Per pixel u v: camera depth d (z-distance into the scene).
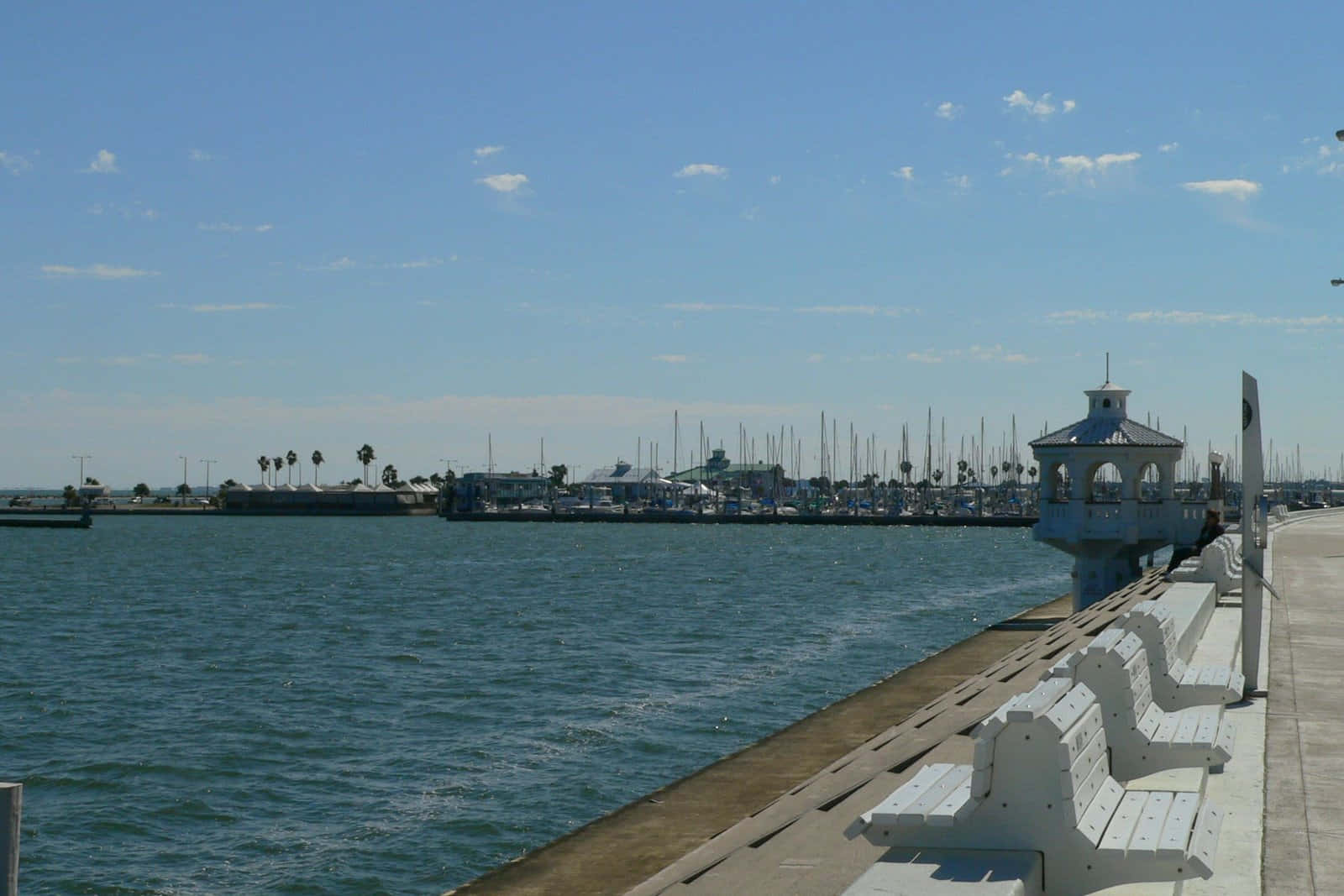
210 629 61.12
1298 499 189.88
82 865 21.88
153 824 24.36
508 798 25.34
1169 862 7.05
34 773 28.52
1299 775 10.70
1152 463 39.81
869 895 6.62
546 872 16.14
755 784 20.95
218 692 40.50
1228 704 14.01
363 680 42.53
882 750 15.95
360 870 21.20
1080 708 7.96
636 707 35.34
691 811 19.19
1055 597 76.75
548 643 52.53
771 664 44.75
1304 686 15.09
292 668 45.97
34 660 49.38
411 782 26.97
